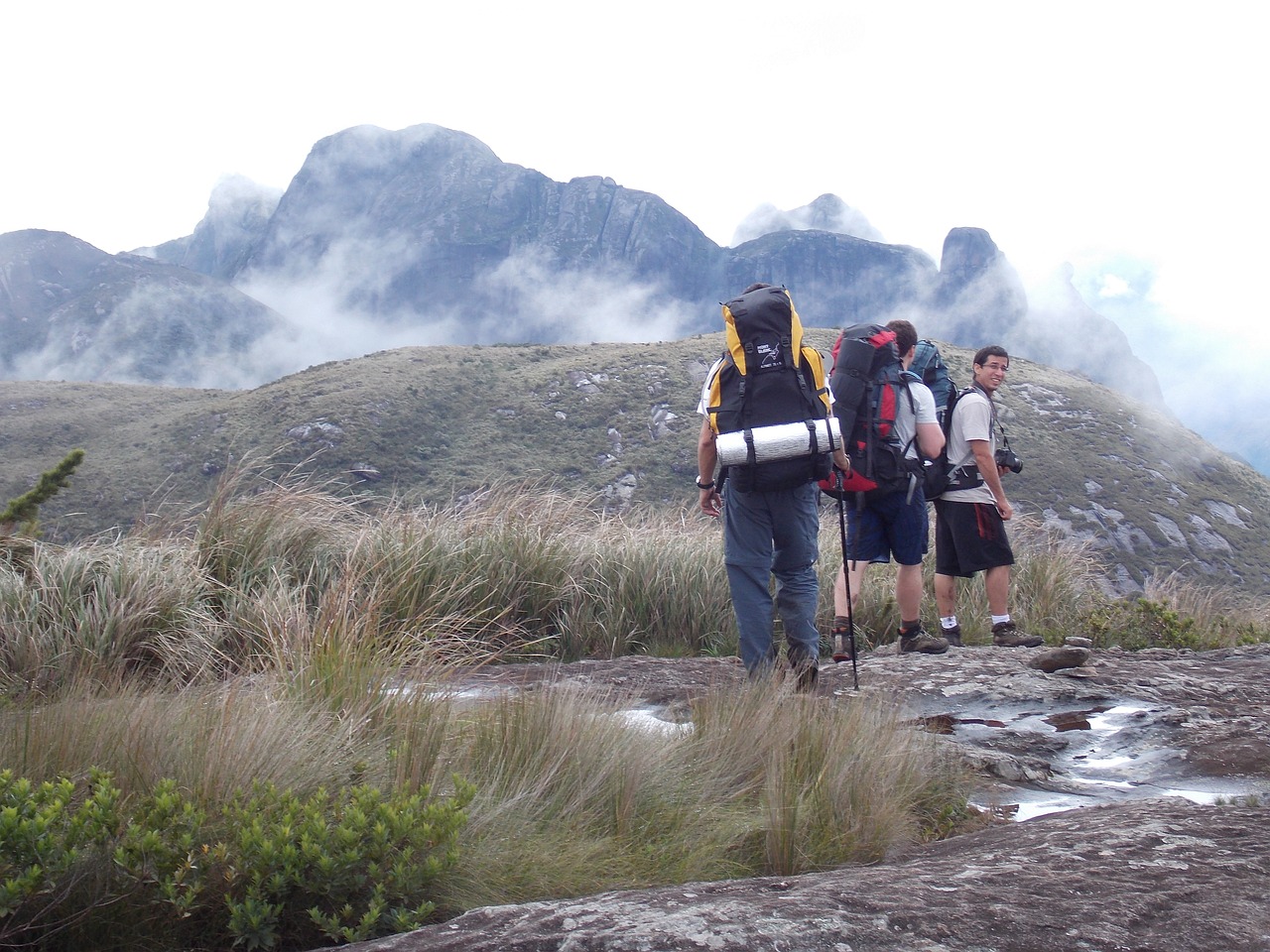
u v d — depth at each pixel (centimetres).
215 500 674
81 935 221
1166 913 204
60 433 11381
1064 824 291
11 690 457
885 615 779
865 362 597
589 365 11425
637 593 740
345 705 366
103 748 295
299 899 234
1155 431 11069
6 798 231
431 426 10425
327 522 708
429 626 612
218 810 255
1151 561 8969
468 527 739
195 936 227
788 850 287
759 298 470
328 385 10794
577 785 313
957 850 288
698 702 407
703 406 475
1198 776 404
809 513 493
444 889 245
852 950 186
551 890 258
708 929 194
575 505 824
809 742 352
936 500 709
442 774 308
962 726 486
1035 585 898
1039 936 193
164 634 544
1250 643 864
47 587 549
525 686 403
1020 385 11362
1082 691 546
